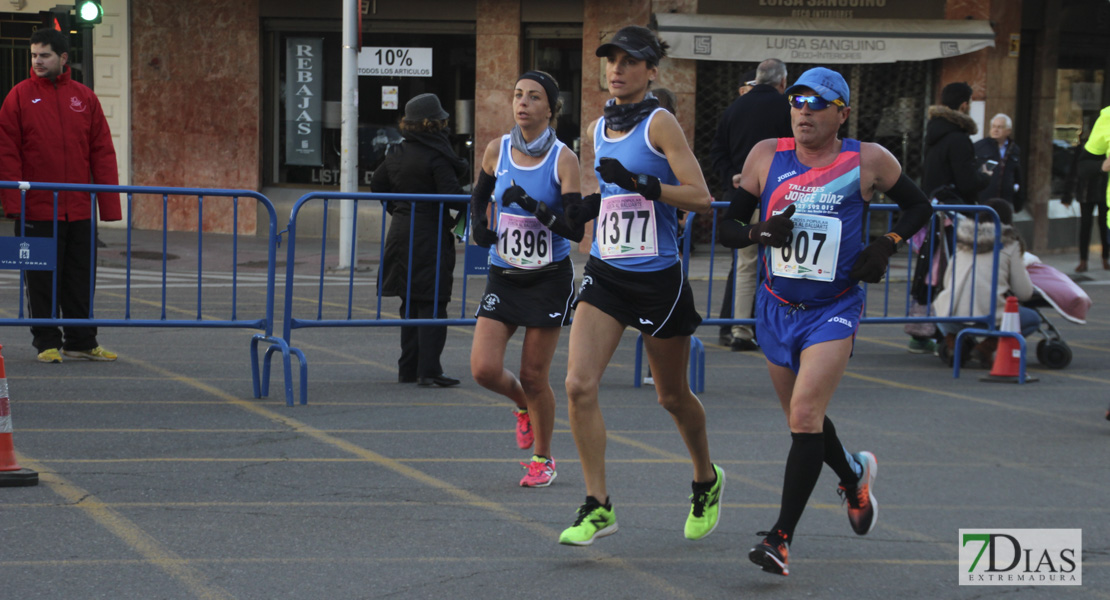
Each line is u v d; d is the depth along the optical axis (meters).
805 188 6.26
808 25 24.20
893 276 22.08
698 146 25.09
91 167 12.23
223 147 26.72
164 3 26.56
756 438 9.41
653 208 6.51
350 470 8.22
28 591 5.75
